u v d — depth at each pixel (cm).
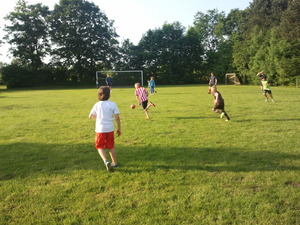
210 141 585
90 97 1858
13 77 4025
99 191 352
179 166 436
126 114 1002
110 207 311
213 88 848
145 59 4466
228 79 4197
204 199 322
